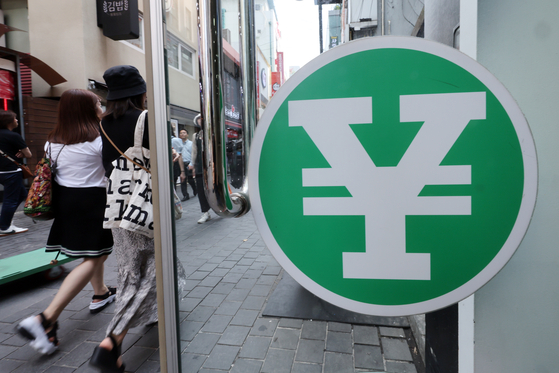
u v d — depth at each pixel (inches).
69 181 82.0
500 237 27.9
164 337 49.4
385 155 29.3
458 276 28.7
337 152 30.0
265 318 90.4
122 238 69.2
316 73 29.9
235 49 36.8
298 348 77.1
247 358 73.8
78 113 84.2
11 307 105.0
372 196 29.6
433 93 28.5
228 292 107.3
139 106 74.3
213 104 32.7
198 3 33.1
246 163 36.6
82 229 80.4
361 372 64.7
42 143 342.3
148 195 69.0
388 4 130.2
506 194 27.8
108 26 311.3
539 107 38.9
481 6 39.1
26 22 348.5
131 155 69.4
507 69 39.2
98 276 98.5
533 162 27.1
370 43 29.1
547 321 41.0
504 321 41.7
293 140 30.6
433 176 28.7
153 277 70.4
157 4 47.6
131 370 71.6
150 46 47.2
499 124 27.6
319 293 30.9
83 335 86.1
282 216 31.2
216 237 169.6
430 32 56.4
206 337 82.2
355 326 85.2
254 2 37.5
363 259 30.0
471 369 43.1
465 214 28.4
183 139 235.3
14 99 331.6
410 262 29.3
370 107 29.3
